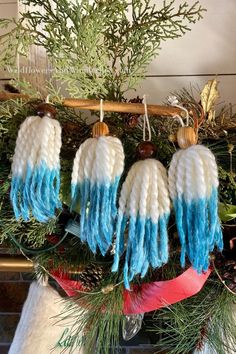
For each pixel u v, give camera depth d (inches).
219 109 22.9
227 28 22.6
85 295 18.9
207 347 19.8
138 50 18.7
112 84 18.6
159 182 14.2
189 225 14.0
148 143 15.0
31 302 22.0
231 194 17.8
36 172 14.4
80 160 14.7
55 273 19.7
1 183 18.4
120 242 14.7
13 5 23.6
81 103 16.4
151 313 22.5
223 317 19.0
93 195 14.4
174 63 23.1
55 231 19.4
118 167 14.4
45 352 21.2
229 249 17.6
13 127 17.2
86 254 19.2
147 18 18.5
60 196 17.0
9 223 19.2
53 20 18.1
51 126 14.6
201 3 22.6
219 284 18.7
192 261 14.2
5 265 22.3
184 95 21.4
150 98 23.3
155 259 14.4
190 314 19.3
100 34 18.7
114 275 18.2
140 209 14.1
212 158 14.0
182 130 14.6
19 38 18.3
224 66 22.8
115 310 18.6
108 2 17.9
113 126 17.5
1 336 28.0
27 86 17.9
